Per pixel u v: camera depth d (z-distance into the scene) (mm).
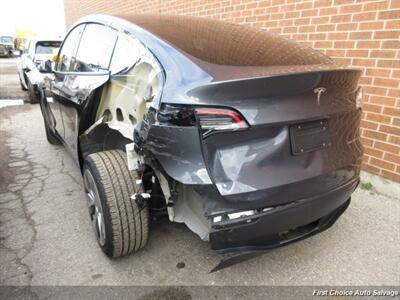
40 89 4586
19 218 2875
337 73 1899
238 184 1662
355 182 2174
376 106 3182
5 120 6434
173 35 2180
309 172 1828
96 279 2168
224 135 1647
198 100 1641
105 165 2164
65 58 3676
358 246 2496
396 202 3107
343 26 3289
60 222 2818
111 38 2660
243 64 1869
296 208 1805
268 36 2502
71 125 3109
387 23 2949
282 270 2258
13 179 3676
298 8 3693
